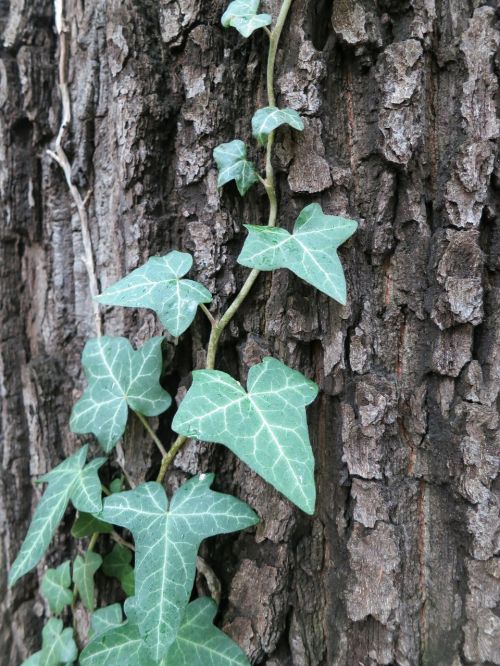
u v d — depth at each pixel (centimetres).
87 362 24
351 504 23
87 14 26
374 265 23
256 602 23
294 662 23
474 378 21
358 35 22
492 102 21
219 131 24
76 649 25
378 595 22
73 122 26
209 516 21
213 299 23
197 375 20
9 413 29
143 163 24
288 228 23
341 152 23
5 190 28
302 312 22
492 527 21
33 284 29
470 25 22
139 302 21
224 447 24
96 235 26
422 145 22
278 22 22
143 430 25
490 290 22
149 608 20
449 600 22
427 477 22
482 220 22
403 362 22
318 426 23
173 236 25
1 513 29
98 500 22
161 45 24
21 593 29
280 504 23
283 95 22
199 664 21
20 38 27
